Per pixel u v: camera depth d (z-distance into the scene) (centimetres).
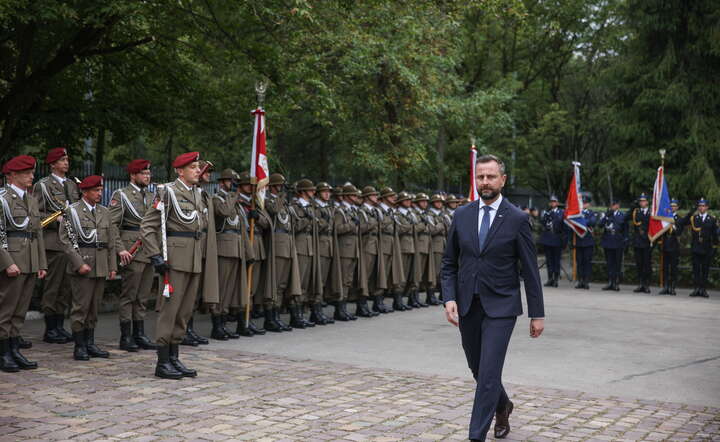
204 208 781
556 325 1196
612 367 862
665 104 2683
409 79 1847
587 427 594
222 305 988
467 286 532
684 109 2712
